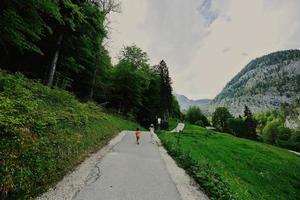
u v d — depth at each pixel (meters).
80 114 14.87
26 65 22.11
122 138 20.58
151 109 59.78
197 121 128.75
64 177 7.77
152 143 19.67
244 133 112.69
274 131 130.50
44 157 6.99
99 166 9.70
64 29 19.41
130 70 45.28
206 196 7.66
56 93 15.77
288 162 40.28
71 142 9.84
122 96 45.16
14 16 11.10
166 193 7.40
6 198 5.23
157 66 63.28
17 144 5.99
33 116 8.38
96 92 41.22
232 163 28.94
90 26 20.70
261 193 21.55
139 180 8.40
